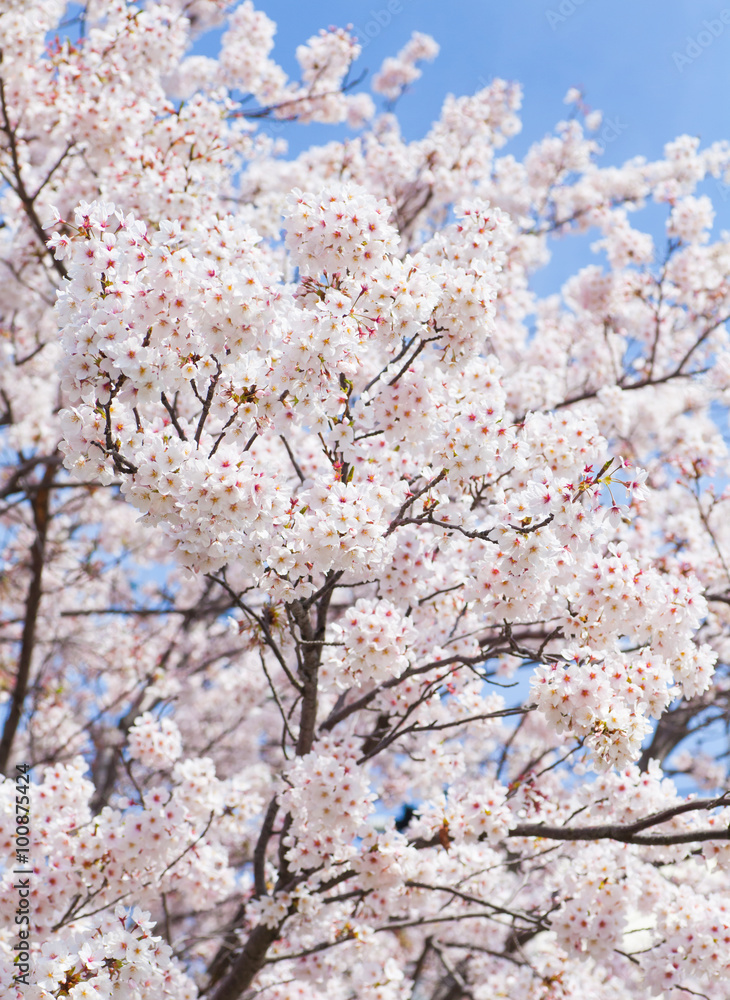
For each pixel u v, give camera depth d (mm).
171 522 3402
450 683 5258
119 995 3654
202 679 10469
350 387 3939
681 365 8852
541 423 4137
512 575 3842
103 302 3219
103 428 3428
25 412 9320
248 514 3318
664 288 9648
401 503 4020
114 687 11352
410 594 4562
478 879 5715
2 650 11344
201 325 3326
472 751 8086
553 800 5668
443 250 4195
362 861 4664
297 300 3771
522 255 9141
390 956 7895
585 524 3518
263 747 9961
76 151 7719
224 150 7312
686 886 5074
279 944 5680
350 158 9539
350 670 4387
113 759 8172
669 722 8070
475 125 10156
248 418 3615
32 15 7289
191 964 7727
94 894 4641
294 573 3615
